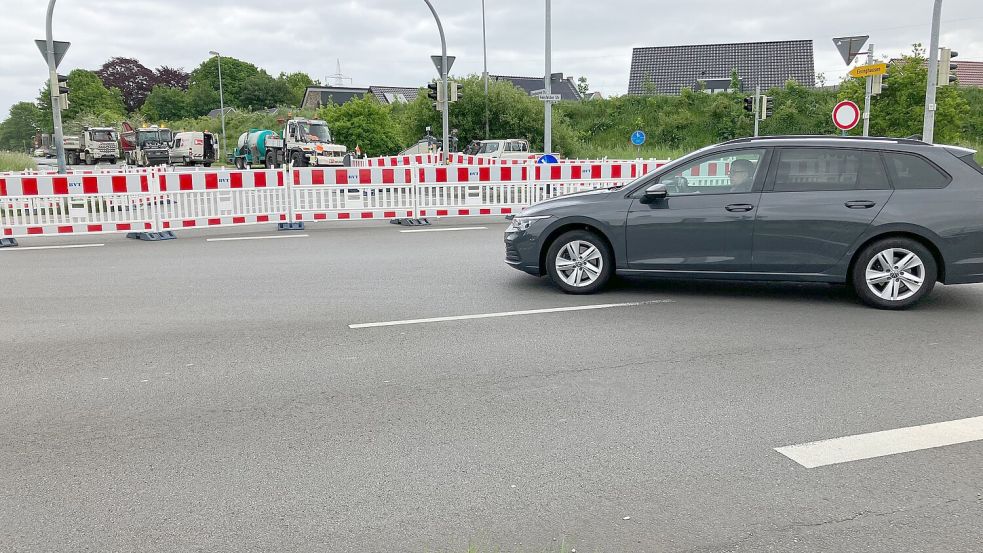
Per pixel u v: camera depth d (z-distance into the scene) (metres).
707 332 6.52
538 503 3.53
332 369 5.56
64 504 3.56
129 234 14.30
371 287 8.70
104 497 3.63
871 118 33.41
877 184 7.26
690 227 7.66
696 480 3.74
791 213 7.37
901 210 7.11
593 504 3.51
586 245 8.12
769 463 3.92
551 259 8.21
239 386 5.20
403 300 7.96
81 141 50.38
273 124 68.44
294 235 13.77
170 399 4.95
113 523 3.38
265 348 6.14
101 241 13.31
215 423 4.53
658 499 3.55
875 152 7.34
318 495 3.62
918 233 7.09
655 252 7.82
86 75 97.69
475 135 46.41
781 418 4.53
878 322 6.83
